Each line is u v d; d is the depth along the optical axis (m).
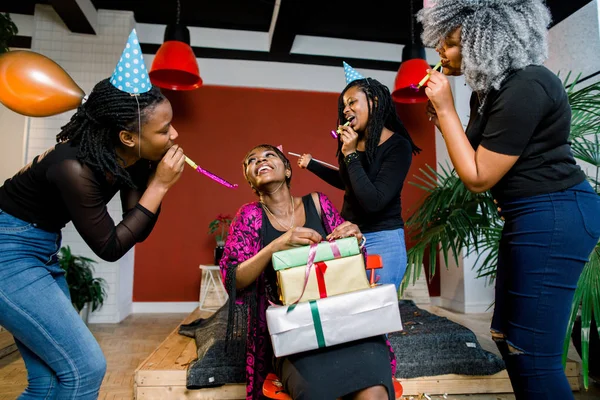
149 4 4.50
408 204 5.14
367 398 1.16
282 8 3.94
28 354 1.15
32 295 1.06
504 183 1.09
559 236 1.00
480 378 2.13
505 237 1.12
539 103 0.99
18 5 4.55
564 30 3.84
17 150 5.54
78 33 4.50
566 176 1.03
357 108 1.68
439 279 5.19
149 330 3.90
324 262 1.23
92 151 1.10
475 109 1.24
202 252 4.86
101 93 1.10
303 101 5.16
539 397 1.01
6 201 1.12
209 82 5.01
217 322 2.45
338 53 5.10
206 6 4.52
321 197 1.65
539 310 1.02
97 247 1.14
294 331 1.17
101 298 4.09
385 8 4.41
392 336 2.17
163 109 1.15
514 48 1.02
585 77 3.57
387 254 1.63
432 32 1.14
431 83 1.13
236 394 2.02
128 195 1.40
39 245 1.15
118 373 2.58
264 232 1.51
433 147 5.29
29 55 1.24
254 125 5.05
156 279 4.81
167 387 2.01
